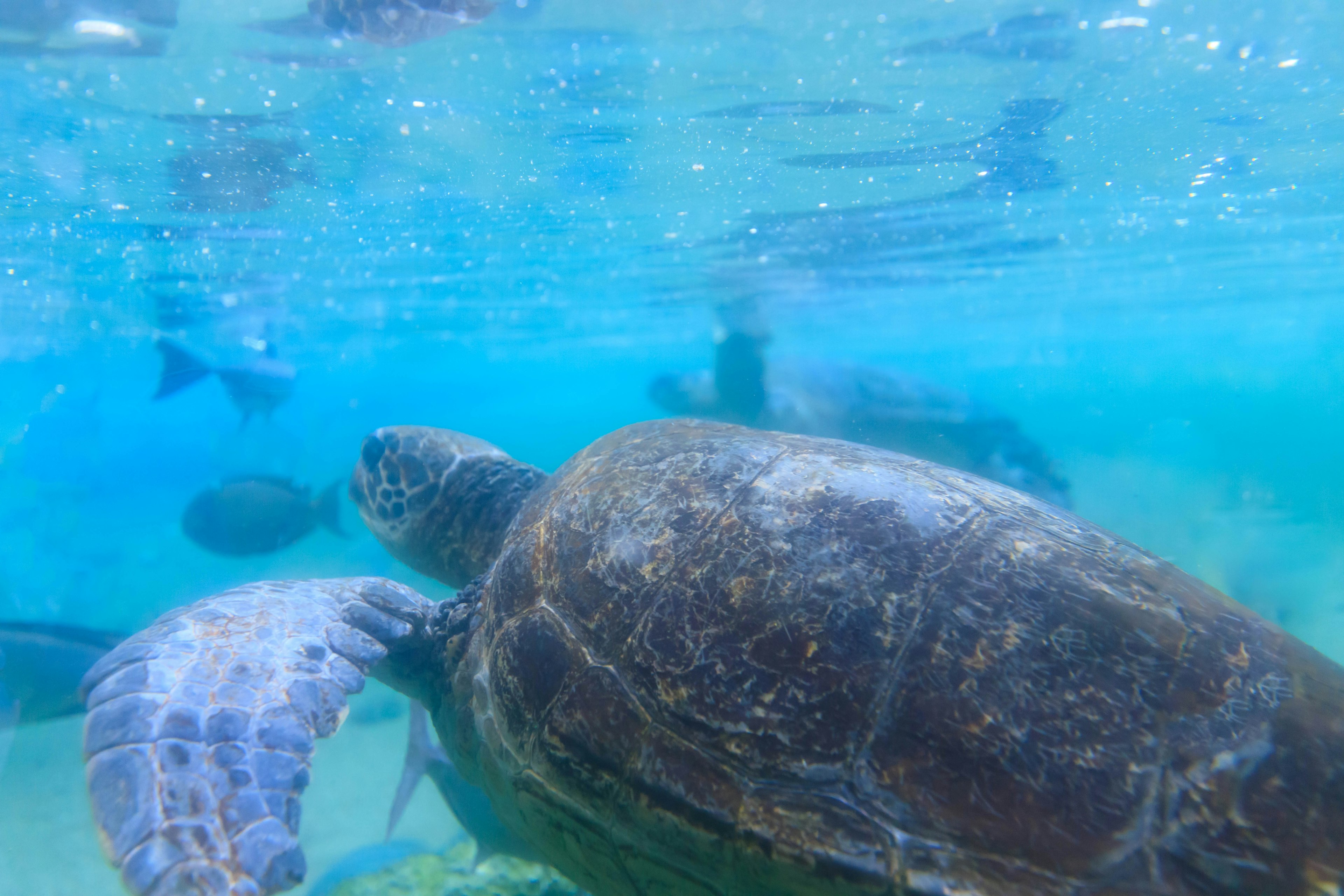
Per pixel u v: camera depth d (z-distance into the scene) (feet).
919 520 1.77
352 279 7.73
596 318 11.19
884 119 4.91
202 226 5.96
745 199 6.22
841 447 2.24
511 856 3.56
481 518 3.47
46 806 4.68
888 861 1.41
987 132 5.15
